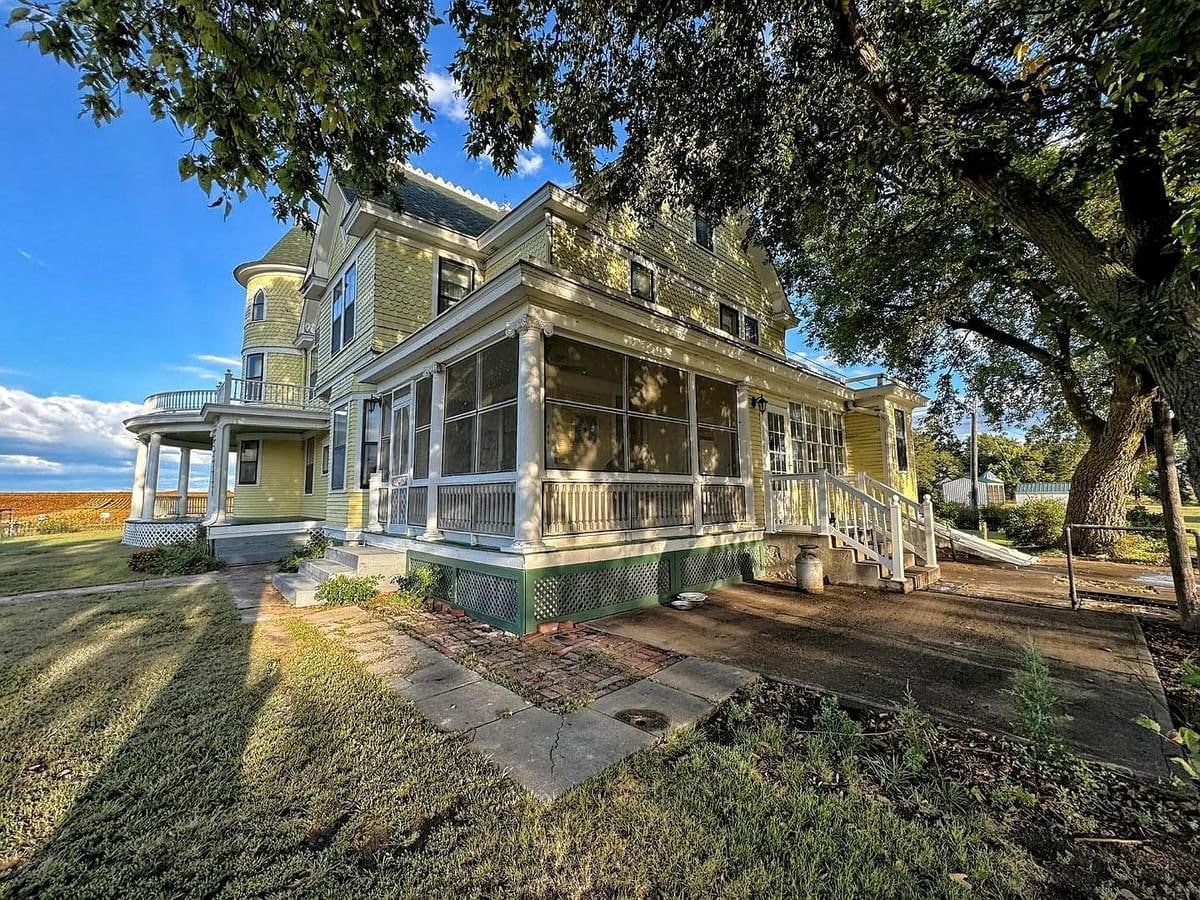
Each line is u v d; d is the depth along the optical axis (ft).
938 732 9.80
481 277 36.09
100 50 8.45
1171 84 8.54
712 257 39.37
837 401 38.58
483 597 19.29
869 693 11.82
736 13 14.24
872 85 12.37
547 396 19.90
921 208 22.22
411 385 27.76
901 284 28.48
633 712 11.05
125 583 29.27
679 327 22.76
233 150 9.99
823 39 14.53
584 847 6.84
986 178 11.89
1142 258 10.16
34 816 7.63
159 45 8.50
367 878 6.35
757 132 17.42
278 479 54.08
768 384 31.24
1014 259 19.44
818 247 31.14
